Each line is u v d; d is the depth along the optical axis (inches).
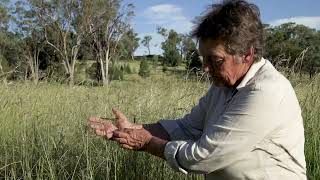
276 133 84.4
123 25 1870.1
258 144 84.8
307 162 160.2
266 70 86.3
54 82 240.8
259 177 86.2
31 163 148.7
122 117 105.7
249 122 83.5
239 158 85.6
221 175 89.7
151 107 183.3
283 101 83.8
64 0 1786.4
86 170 140.0
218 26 82.0
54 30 1760.6
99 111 187.5
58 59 1518.2
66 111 191.6
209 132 87.1
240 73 86.4
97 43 1849.2
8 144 165.5
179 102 186.9
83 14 1808.6
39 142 157.9
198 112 103.0
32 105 198.8
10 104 193.9
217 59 84.3
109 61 1772.9
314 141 165.3
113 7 1839.3
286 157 86.6
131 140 95.8
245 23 82.4
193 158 87.4
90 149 148.5
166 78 221.0
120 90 212.8
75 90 225.1
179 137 104.2
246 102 84.2
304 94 187.8
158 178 144.1
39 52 1509.6
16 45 1653.5
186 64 205.8
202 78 197.3
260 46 85.3
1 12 1732.3
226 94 91.8
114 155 145.3
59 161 144.1
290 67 192.5
